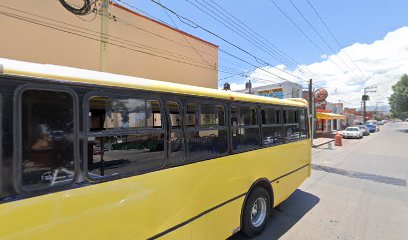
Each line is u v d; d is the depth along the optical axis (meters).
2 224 1.68
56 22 8.89
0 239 1.66
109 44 10.30
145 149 2.65
